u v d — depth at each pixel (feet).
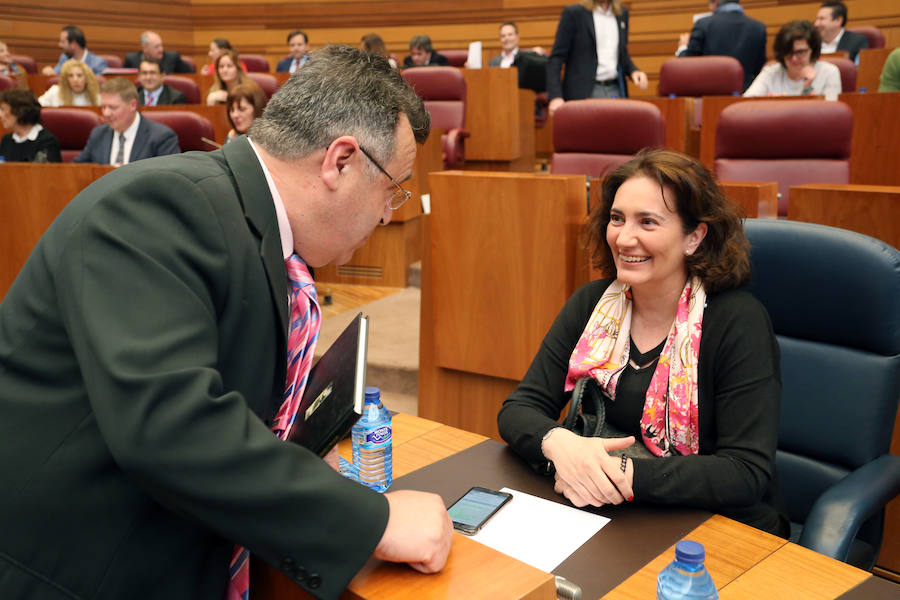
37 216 11.54
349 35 35.86
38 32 33.12
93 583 2.62
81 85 21.62
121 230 2.61
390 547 2.53
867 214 7.11
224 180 2.97
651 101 15.33
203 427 2.38
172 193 2.74
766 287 5.23
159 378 2.36
